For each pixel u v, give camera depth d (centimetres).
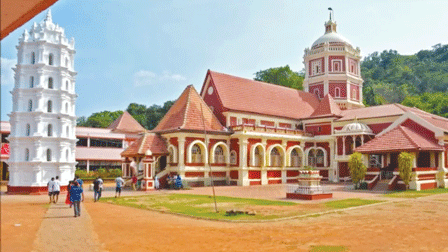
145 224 1484
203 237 1220
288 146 4484
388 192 2930
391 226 1394
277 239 1181
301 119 4944
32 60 3438
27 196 3006
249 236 1232
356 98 5684
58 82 3475
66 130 3512
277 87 5222
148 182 3366
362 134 4172
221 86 4481
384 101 10100
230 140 4128
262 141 4172
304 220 1562
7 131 4856
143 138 3803
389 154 3734
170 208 1998
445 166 3438
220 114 4291
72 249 1027
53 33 3516
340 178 4466
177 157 3741
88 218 1652
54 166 3375
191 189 3447
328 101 4897
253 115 4462
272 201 2320
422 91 13588
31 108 3384
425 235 1224
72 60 3681
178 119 3953
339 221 1523
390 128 3741
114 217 1688
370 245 1085
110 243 1126
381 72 15538
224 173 4044
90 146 5809
